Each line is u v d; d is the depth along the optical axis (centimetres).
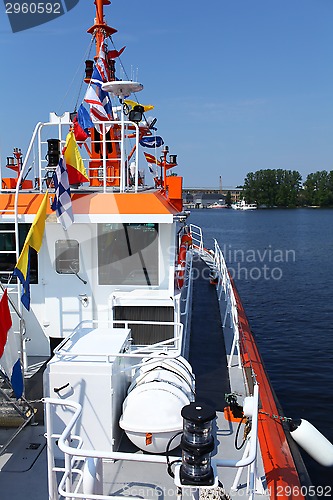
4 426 550
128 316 684
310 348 1808
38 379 658
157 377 533
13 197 703
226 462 358
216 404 627
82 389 500
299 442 540
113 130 1013
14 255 715
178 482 344
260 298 2756
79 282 714
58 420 505
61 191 598
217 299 1215
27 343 734
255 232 7456
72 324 724
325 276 3538
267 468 490
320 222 9831
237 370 738
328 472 915
